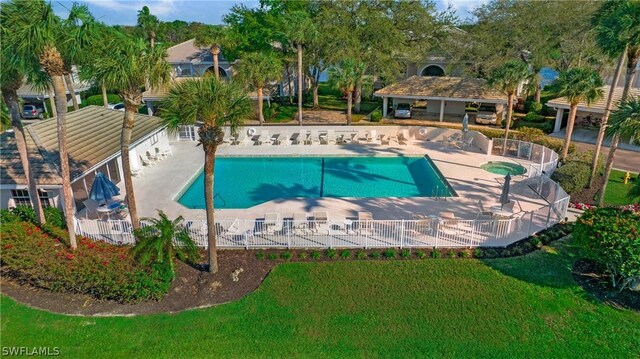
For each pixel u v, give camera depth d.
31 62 12.66
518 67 25.11
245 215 18.48
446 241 15.75
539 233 16.48
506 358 10.80
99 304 12.78
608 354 10.91
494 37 42.03
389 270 14.26
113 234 15.88
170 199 20.38
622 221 12.91
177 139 31.61
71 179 16.95
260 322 12.06
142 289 12.68
